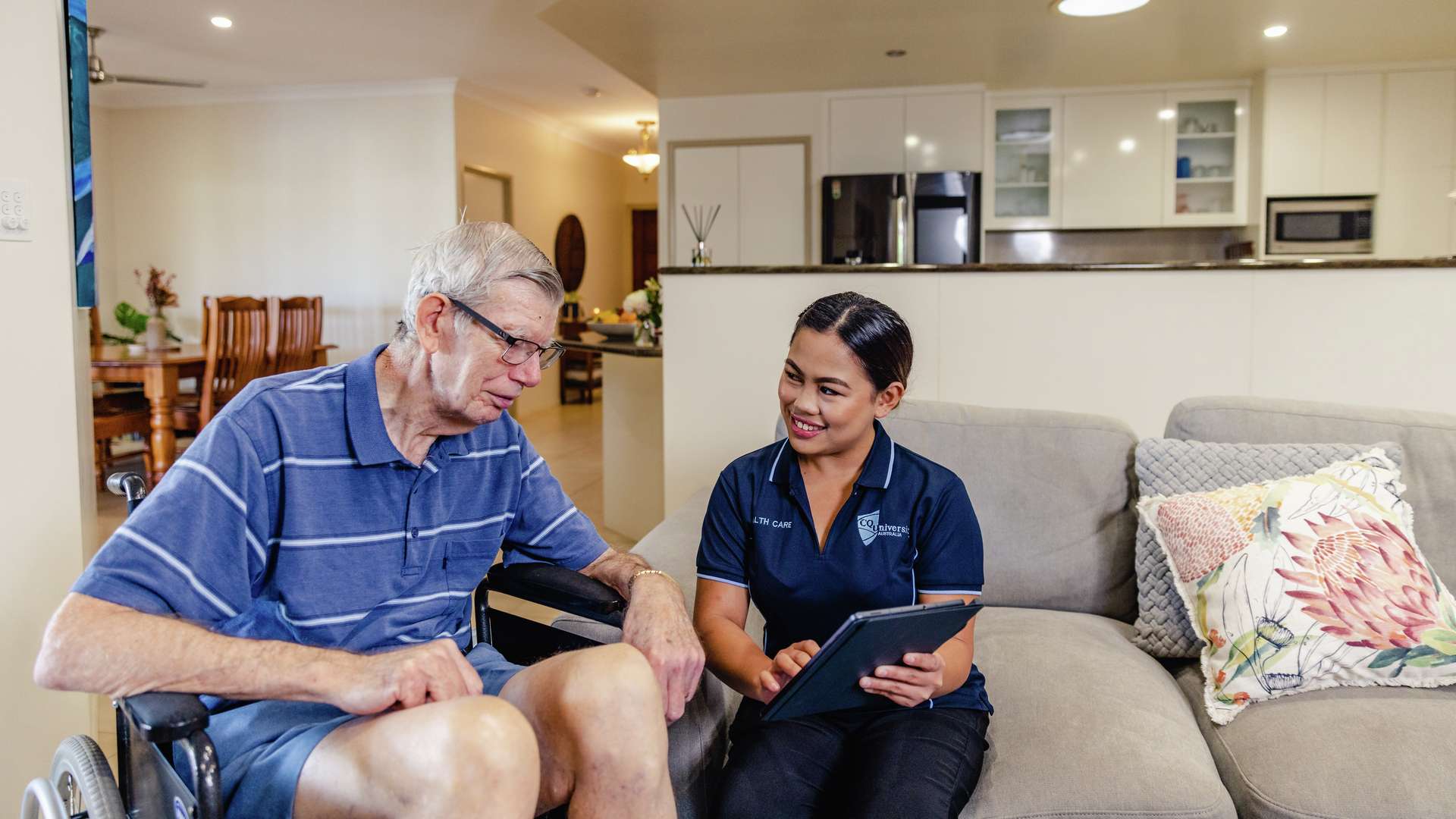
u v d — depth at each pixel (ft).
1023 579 6.33
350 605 3.95
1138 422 10.07
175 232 23.63
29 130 5.97
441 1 15.75
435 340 3.85
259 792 3.35
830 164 20.21
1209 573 5.33
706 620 4.50
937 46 16.35
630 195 34.73
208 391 15.80
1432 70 18.06
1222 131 19.60
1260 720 4.77
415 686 3.26
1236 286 9.78
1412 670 4.86
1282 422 6.16
